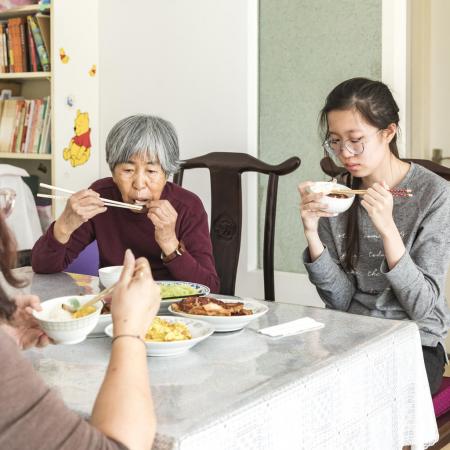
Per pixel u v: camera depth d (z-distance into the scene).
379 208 1.59
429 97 3.18
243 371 1.10
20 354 0.75
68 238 1.94
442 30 3.12
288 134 3.06
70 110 3.55
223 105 3.19
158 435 0.85
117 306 0.90
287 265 3.12
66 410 0.75
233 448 0.93
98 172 3.73
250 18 3.07
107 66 3.62
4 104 4.02
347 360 1.18
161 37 3.38
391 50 2.68
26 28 3.84
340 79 2.89
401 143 2.73
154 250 1.98
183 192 2.05
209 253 1.98
